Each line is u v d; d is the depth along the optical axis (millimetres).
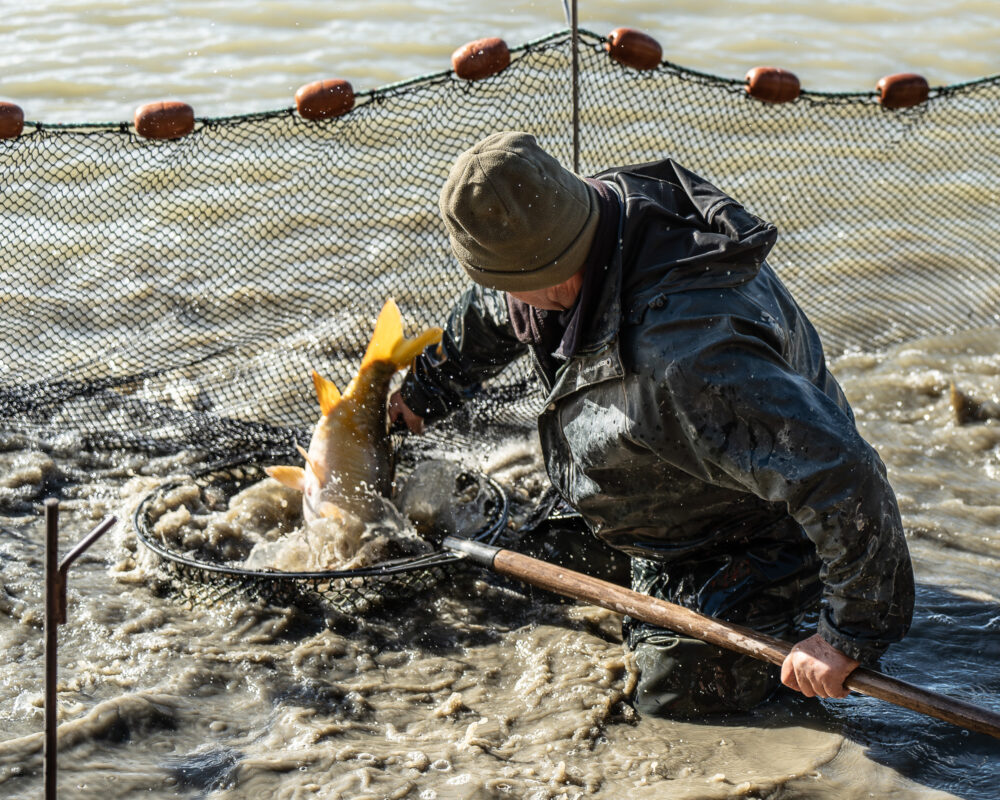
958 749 3412
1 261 6172
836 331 6266
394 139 7328
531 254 2955
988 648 3863
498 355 4211
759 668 3547
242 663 3707
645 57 5059
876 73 9547
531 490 4840
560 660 3818
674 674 3537
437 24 10461
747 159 7484
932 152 7867
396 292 6051
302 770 3215
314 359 5625
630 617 3754
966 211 7293
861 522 2873
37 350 5570
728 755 3375
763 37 10320
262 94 8766
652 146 7148
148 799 3080
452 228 3033
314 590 4012
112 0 11023
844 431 2893
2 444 4965
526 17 10641
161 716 3410
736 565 3588
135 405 5297
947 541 4539
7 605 3914
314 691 3592
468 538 4188
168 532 4277
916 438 5340
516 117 6812
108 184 6836
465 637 3938
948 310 6445
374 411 4273
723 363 2916
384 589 4051
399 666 3771
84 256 6277
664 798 3131
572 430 3383
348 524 4074
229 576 3963
